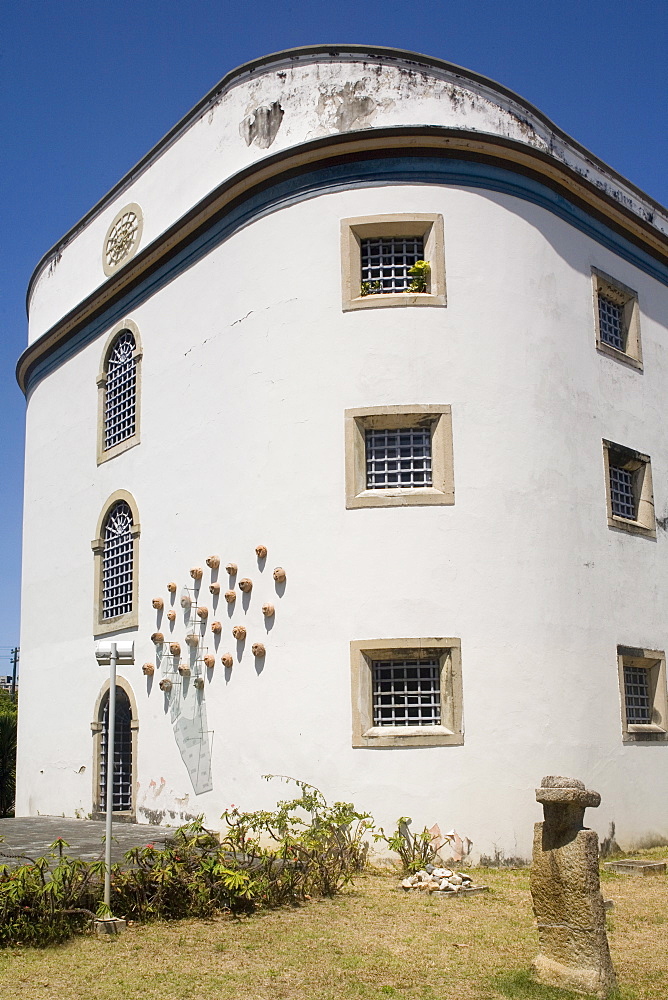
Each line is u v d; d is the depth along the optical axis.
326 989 7.84
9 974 8.05
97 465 20.09
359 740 13.67
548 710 14.16
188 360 17.42
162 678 16.98
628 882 12.47
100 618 19.44
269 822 13.04
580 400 15.93
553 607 14.57
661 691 16.56
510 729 13.78
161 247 18.19
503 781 13.57
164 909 9.98
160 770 16.70
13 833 15.84
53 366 22.78
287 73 16.39
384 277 15.31
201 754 15.70
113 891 9.80
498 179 15.55
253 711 14.81
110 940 9.11
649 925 9.98
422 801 13.34
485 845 13.32
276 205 15.89
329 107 15.98
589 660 14.97
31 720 21.78
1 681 65.75
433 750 13.49
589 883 7.89
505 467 14.55
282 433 15.16
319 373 14.95
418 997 7.65
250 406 15.73
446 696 13.76
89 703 19.39
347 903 10.89
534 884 8.17
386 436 14.83
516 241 15.47
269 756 14.44
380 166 15.30
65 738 20.14
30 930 8.93
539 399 15.12
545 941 8.05
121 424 19.62
